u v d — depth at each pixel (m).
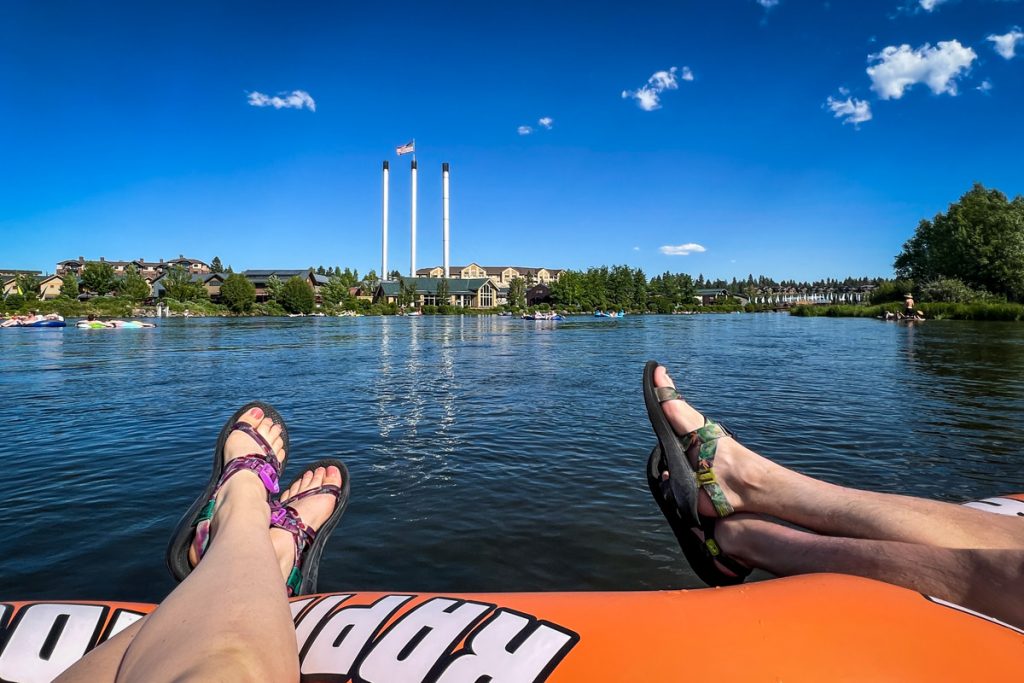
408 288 90.44
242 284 73.12
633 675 0.81
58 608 1.22
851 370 10.38
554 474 4.10
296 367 11.79
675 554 2.80
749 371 10.38
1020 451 4.59
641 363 12.41
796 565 1.51
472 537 3.01
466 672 0.88
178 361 13.14
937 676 0.76
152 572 2.67
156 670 0.83
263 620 0.98
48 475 4.17
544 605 1.05
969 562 1.11
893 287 51.69
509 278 128.88
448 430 5.57
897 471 4.08
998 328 25.62
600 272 107.69
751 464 1.82
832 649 0.82
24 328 32.31
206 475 4.18
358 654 0.98
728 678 0.78
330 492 2.24
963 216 45.72
